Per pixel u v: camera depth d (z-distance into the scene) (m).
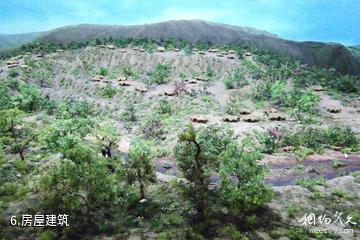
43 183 38.44
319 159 72.12
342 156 73.94
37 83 150.12
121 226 39.88
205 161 41.34
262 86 134.88
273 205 46.00
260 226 40.81
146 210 42.53
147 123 94.19
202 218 40.69
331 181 57.19
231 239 37.66
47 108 118.12
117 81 151.50
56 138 62.28
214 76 161.50
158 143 85.19
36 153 63.62
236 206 41.78
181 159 40.94
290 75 160.38
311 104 116.75
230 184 43.19
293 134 86.19
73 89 146.12
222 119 103.44
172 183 49.84
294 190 51.59
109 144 57.25
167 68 168.25
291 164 69.56
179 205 43.81
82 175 38.66
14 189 48.00
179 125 97.31
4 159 58.94
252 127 93.62
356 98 134.00
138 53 185.62
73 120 69.94
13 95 131.50
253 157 44.84
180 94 133.12
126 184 45.47
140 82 153.62
